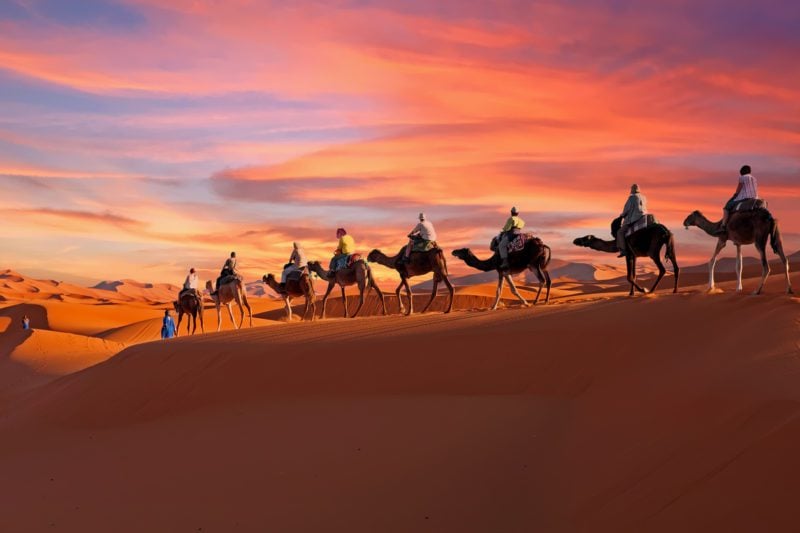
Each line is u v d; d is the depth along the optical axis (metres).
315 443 11.91
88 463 13.19
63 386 20.75
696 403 9.88
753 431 8.27
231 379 16.36
